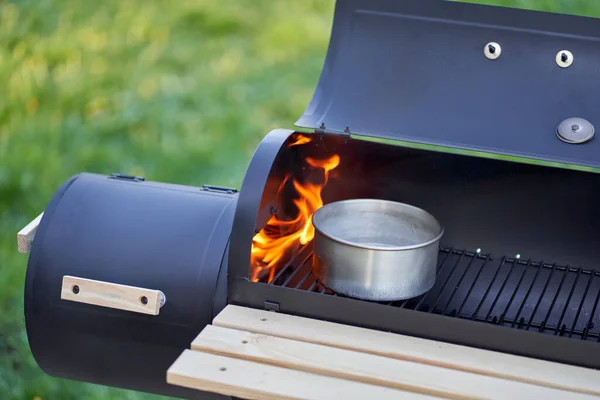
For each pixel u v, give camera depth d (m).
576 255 2.37
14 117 4.49
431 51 2.25
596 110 2.12
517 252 2.41
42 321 2.15
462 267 2.42
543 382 1.74
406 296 2.02
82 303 2.11
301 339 1.87
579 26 2.14
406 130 2.19
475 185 2.39
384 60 2.28
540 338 1.82
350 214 2.27
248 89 4.84
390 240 2.24
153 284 2.07
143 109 4.61
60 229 2.17
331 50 2.32
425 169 2.41
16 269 3.48
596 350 1.79
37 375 3.05
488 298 2.35
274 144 2.09
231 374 1.74
